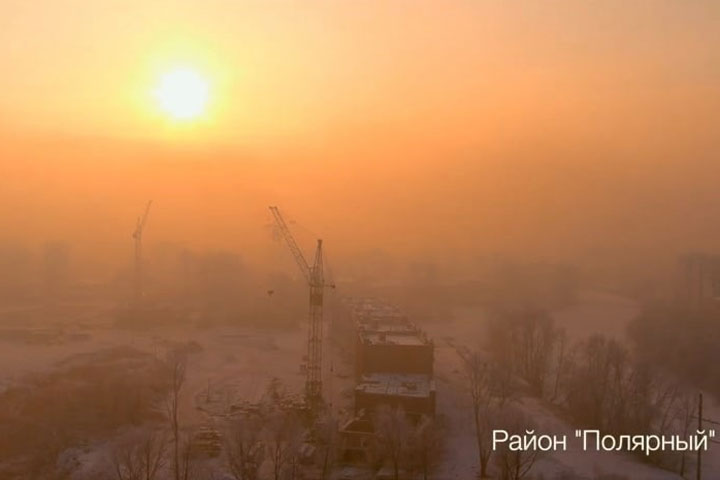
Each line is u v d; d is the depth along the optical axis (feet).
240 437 318.86
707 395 503.20
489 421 346.33
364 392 392.88
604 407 417.08
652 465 362.12
